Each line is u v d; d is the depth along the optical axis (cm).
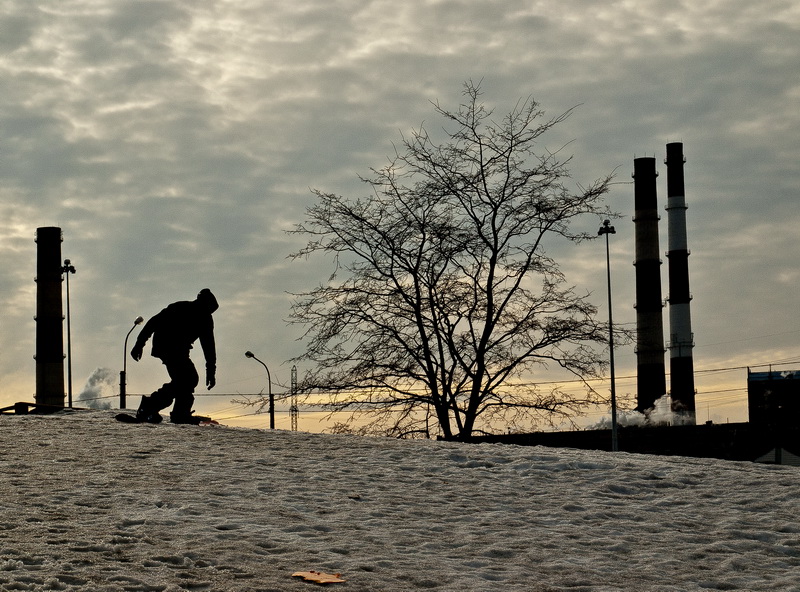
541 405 3131
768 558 995
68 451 1426
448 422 3083
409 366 3102
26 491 1099
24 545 846
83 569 786
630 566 945
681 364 9131
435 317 3105
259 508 1080
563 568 918
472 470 1404
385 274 3138
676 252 9212
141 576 779
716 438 5372
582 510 1177
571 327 3155
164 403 1966
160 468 1301
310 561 870
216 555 859
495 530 1055
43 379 9544
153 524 966
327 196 3181
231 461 1389
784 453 5288
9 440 1530
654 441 5441
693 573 931
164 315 1994
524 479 1346
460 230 3130
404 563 889
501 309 3153
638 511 1184
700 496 1267
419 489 1259
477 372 3061
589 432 5375
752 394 7381
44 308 9569
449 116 3238
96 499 1077
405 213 3148
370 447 1590
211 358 2005
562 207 3181
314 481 1274
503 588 831
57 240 9662
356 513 1095
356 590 788
